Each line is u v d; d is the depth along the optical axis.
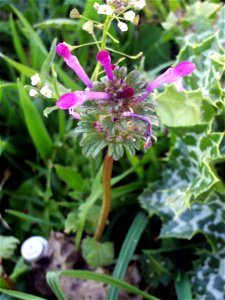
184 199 0.11
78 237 0.12
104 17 0.12
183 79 0.11
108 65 0.08
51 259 0.12
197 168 0.11
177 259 0.12
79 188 0.12
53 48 0.09
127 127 0.08
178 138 0.12
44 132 0.12
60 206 0.12
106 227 0.12
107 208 0.11
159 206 0.12
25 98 0.12
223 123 0.11
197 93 0.11
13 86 0.12
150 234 0.12
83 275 0.10
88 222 0.12
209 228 0.11
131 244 0.11
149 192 0.12
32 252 0.11
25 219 0.12
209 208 0.11
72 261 0.12
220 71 0.10
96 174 0.12
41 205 0.12
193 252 0.12
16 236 0.12
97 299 0.11
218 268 0.11
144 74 0.12
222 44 0.12
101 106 0.08
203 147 0.11
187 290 0.11
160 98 0.11
